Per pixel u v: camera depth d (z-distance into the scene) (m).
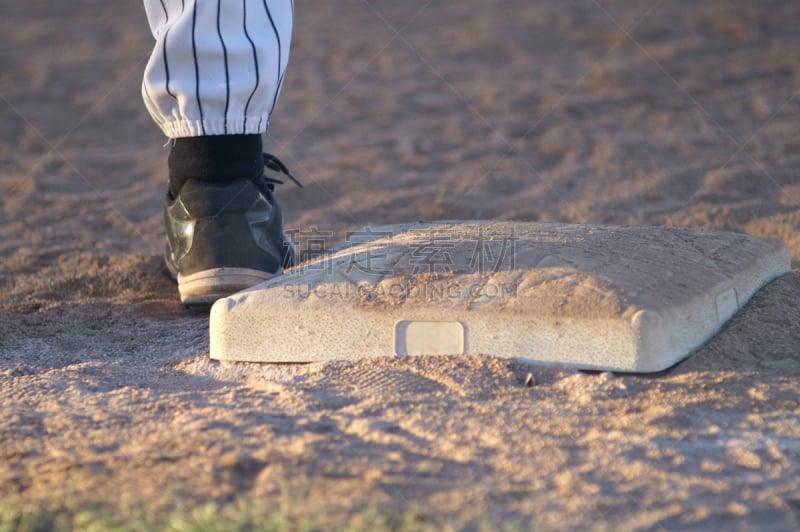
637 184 10.15
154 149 13.11
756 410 4.21
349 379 4.69
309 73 17.19
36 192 10.83
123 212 9.99
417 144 12.45
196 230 6.20
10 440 4.10
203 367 5.23
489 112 14.10
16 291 7.14
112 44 20.80
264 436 3.99
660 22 20.12
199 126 6.14
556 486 3.53
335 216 9.40
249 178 6.39
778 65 16.11
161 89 6.12
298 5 24.27
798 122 12.57
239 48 6.05
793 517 3.32
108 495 3.49
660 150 11.59
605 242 5.51
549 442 3.89
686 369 4.68
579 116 13.60
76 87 17.23
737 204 8.98
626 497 3.45
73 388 4.86
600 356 4.60
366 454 3.79
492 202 9.74
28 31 22.30
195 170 6.28
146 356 5.59
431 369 4.69
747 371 4.63
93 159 12.53
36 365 5.40
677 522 3.28
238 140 6.30
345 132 13.28
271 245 6.41
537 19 21.28
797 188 9.48
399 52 18.61
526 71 16.75
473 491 3.48
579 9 22.12
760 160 10.76
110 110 15.60
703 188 9.77
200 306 6.31
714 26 19.47
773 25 19.28
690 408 4.19
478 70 17.00
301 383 4.71
